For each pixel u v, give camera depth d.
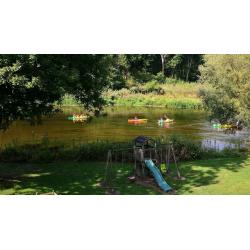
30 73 13.91
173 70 79.00
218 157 21.42
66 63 15.51
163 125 35.66
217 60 25.98
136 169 16.62
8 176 17.12
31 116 16.05
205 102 27.19
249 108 25.17
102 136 29.09
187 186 15.71
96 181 16.41
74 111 46.50
